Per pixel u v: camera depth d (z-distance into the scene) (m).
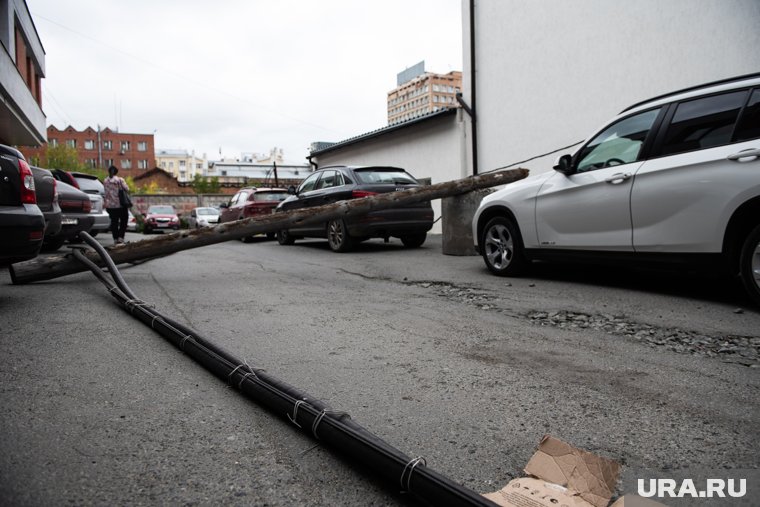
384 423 2.37
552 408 2.53
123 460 2.02
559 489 1.76
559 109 11.12
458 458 2.06
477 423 2.37
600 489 1.73
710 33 8.45
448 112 13.95
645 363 3.17
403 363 3.20
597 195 5.23
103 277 5.75
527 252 6.09
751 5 7.95
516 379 2.92
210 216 23.52
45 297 5.22
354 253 9.59
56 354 3.32
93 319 4.28
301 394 2.43
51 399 2.60
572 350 3.44
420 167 15.60
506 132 12.47
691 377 2.92
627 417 2.42
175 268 7.64
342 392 2.74
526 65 11.81
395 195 8.16
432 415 2.45
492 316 4.42
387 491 1.84
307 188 10.84
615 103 9.97
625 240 5.00
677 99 4.78
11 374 2.95
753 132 4.14
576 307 4.63
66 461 2.00
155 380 2.89
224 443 2.17
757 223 4.14
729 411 2.47
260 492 1.82
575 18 10.64
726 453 2.09
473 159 13.34
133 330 3.93
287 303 5.01
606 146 5.34
